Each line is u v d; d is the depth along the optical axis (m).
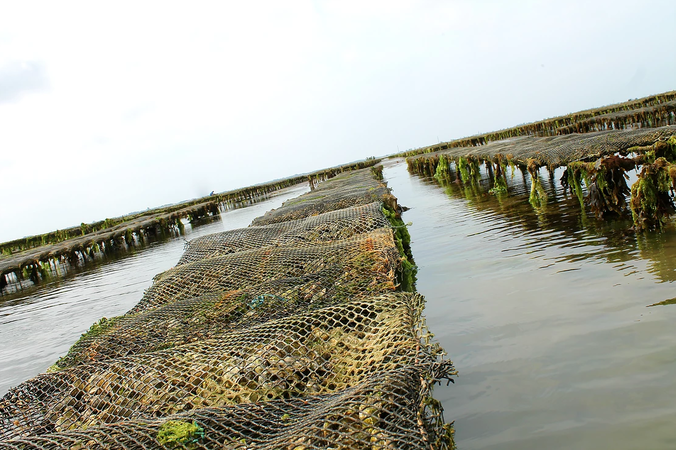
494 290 6.52
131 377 4.01
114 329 5.59
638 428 3.15
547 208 12.02
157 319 5.60
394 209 12.17
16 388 4.40
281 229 9.91
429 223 13.81
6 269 22.61
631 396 3.50
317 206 13.59
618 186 8.93
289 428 2.71
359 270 5.87
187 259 9.17
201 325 5.25
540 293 5.96
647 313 4.70
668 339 4.12
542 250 7.99
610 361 4.01
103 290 14.92
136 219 50.50
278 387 3.51
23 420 3.90
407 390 2.75
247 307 5.47
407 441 2.30
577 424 3.34
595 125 34.56
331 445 2.42
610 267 6.28
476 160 21.75
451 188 22.58
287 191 60.97
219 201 61.22
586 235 8.29
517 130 58.62
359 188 17.55
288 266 6.75
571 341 4.52
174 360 4.13
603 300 5.27
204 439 2.76
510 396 3.87
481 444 3.36
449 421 3.72
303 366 3.65
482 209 14.40
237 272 6.98
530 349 4.57
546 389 3.84
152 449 2.69
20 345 9.84
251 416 3.01
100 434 2.95
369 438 2.40
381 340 3.73
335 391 3.29
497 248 8.91
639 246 6.85
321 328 4.09
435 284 7.45
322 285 5.68
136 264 20.12
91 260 26.97
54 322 11.48
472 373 4.38
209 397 3.59
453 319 5.77
